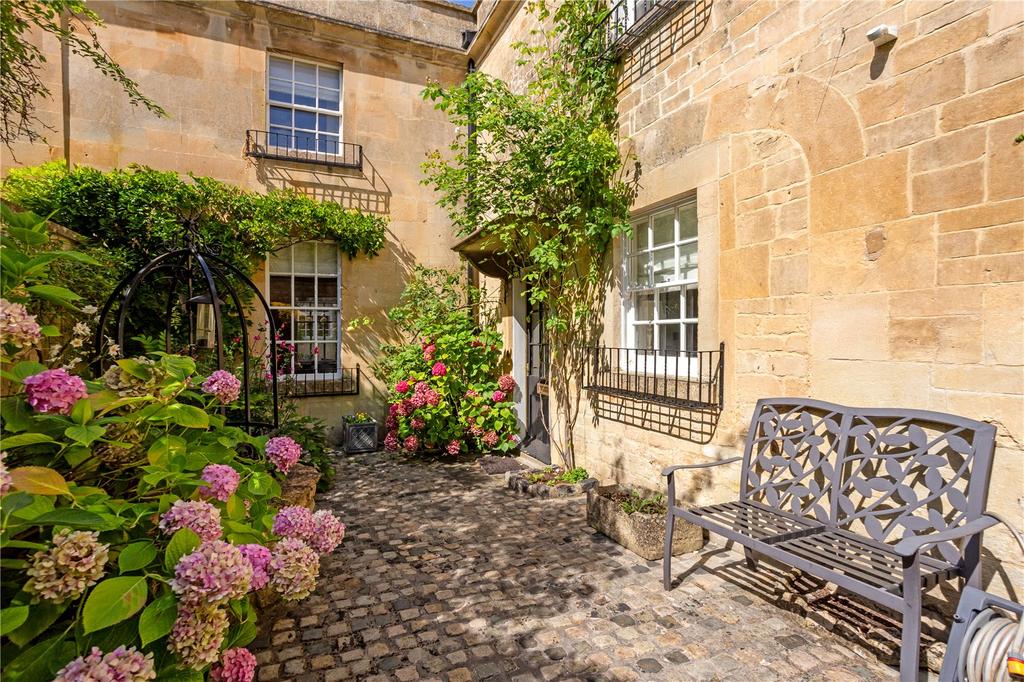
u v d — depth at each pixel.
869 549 2.16
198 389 2.57
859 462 2.42
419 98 7.09
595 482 4.53
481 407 6.05
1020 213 1.92
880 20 2.37
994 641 1.49
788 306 2.82
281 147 6.49
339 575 2.93
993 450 1.96
